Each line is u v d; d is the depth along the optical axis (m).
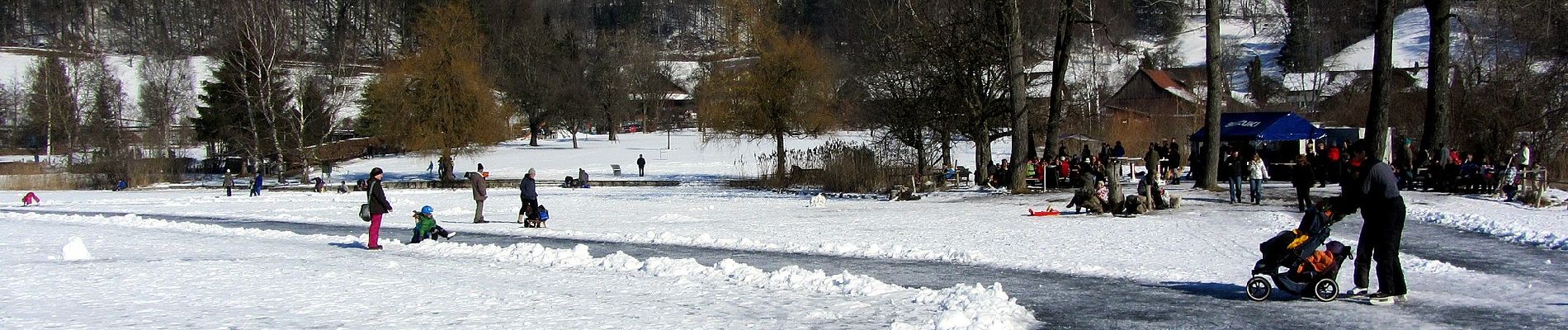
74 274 13.63
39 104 90.12
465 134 62.81
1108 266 14.67
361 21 137.88
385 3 134.88
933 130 44.59
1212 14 32.41
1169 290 12.16
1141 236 19.41
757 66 58.44
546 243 20.47
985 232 20.94
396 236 22.97
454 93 62.31
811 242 19.36
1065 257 15.84
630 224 25.36
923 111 40.81
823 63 58.81
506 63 106.75
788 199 37.94
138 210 35.50
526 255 16.69
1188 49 116.56
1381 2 30.69
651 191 48.66
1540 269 13.89
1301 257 10.93
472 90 62.81
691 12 181.25
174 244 20.03
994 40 37.03
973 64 39.09
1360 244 11.05
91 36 140.88
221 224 28.34
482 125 63.28
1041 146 53.41
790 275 12.98
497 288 12.32
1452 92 39.38
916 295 11.52
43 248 18.97
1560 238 17.16
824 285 12.32
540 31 117.38
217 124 72.50
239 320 9.70
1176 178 36.56
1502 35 44.12
